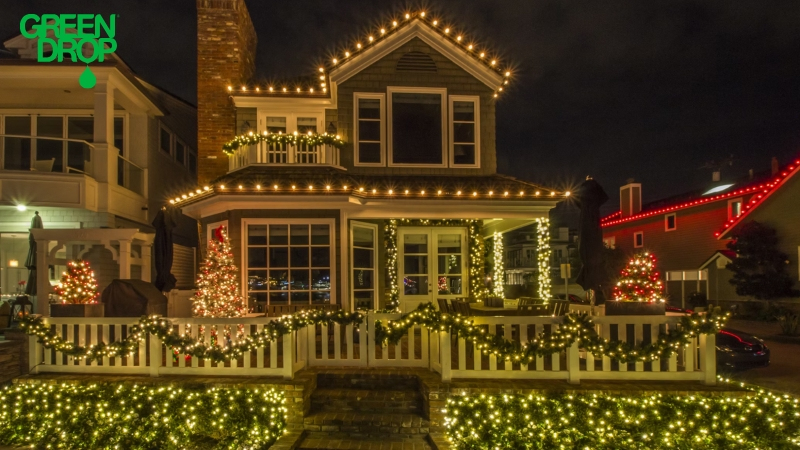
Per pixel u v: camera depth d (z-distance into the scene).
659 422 6.19
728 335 10.74
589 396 6.46
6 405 6.87
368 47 11.82
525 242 47.47
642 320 6.92
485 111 12.30
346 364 7.68
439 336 7.34
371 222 11.95
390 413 6.86
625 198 34.53
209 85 12.55
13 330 7.58
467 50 12.06
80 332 7.46
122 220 12.80
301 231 10.41
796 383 9.68
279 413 6.55
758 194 21.78
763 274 20.67
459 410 6.39
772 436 6.11
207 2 12.69
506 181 11.68
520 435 6.22
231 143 11.26
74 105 13.73
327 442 6.36
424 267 12.82
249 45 13.92
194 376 7.18
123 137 13.98
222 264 9.20
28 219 11.85
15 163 13.23
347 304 10.41
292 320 7.11
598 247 8.80
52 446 6.54
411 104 12.17
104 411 6.65
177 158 16.59
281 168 11.05
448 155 12.09
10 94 12.98
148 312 7.93
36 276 10.38
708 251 27.06
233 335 7.27
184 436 6.46
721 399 6.45
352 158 11.88
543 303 10.19
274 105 12.13
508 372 6.93
